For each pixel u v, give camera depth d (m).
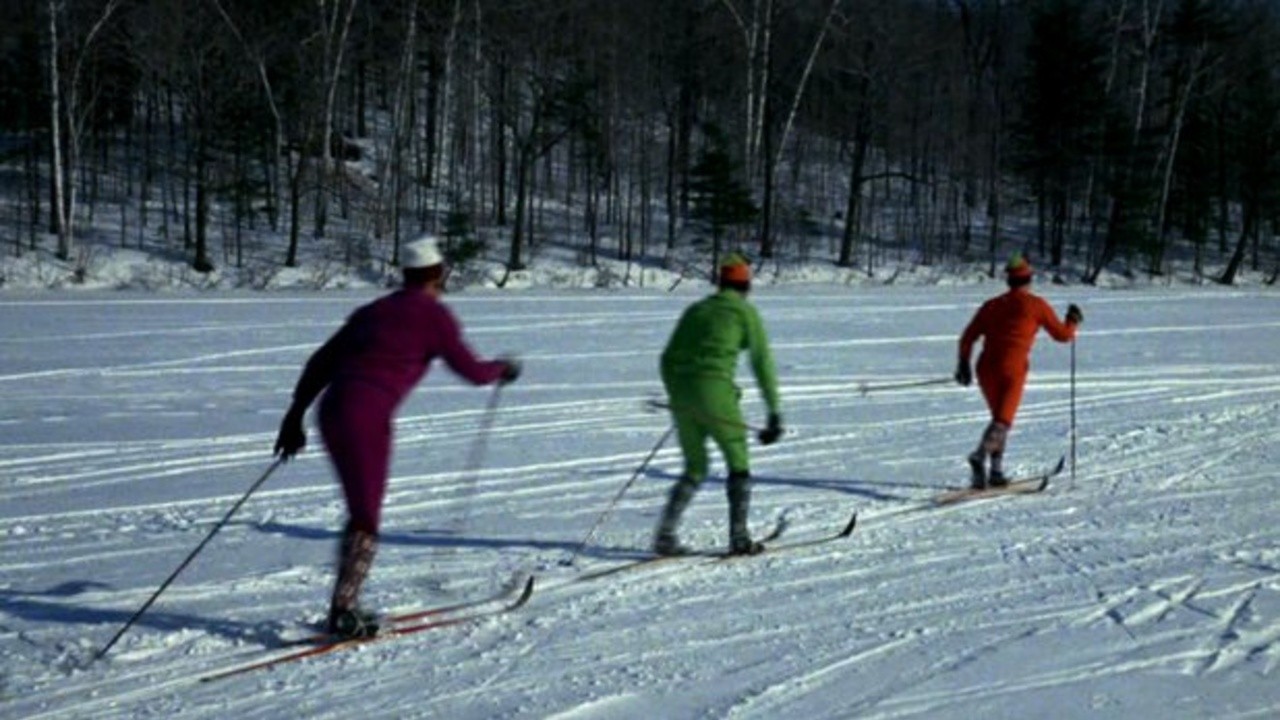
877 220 48.12
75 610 5.93
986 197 53.56
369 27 40.38
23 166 39.94
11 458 9.59
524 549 7.11
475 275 32.84
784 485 8.88
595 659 5.34
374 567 6.71
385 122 48.66
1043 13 46.62
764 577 6.57
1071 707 4.75
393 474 9.03
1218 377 15.09
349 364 5.62
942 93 52.12
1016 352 8.90
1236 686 4.96
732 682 5.06
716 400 6.89
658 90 44.66
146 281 30.30
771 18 40.59
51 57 32.06
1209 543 7.27
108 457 9.68
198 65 33.41
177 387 13.48
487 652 5.42
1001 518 7.93
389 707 4.82
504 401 12.55
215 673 5.17
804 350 17.64
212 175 38.44
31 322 19.36
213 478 8.95
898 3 45.66
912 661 5.29
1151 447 10.41
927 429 11.21
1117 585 6.39
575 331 19.58
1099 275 43.78
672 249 39.44
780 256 40.34
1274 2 49.66
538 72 42.38
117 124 45.22
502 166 39.53
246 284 30.73
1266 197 46.28
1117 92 52.09
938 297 28.64
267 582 6.40
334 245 35.81
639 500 8.38
